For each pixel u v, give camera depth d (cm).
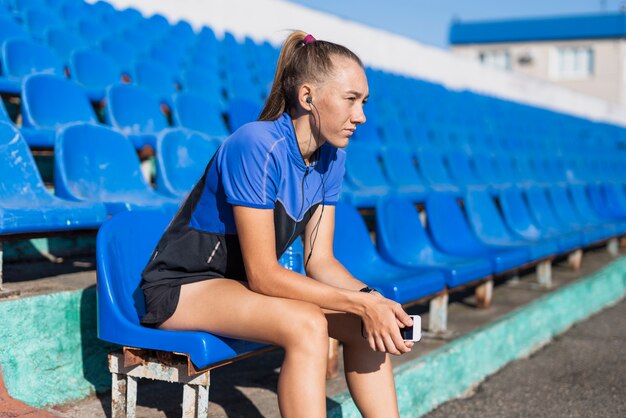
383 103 797
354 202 410
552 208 595
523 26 2681
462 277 318
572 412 270
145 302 188
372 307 172
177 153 347
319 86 178
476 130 943
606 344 375
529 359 345
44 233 241
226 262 185
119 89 418
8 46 428
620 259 540
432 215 386
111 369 197
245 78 752
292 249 241
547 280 446
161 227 224
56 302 217
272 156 176
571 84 2628
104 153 319
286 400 164
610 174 1062
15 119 420
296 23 1112
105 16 717
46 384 213
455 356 287
